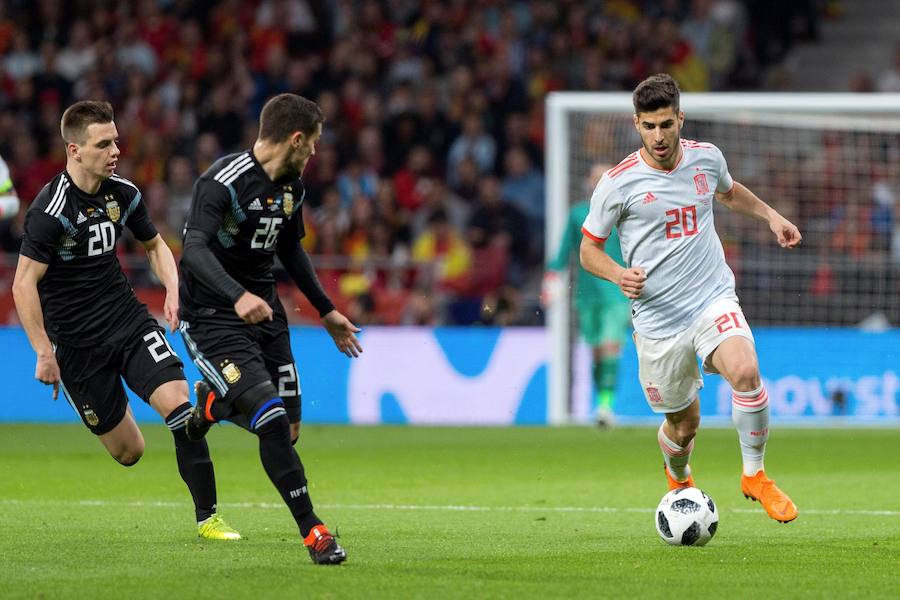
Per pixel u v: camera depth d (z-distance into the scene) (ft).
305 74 237.45
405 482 111.45
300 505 63.62
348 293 184.34
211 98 235.40
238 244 68.59
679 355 76.43
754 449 73.72
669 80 73.10
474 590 55.62
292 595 54.19
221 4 250.37
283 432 64.49
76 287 75.36
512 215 209.56
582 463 127.34
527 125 225.56
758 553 68.33
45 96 243.40
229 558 65.57
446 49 238.89
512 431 166.40
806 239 184.34
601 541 73.82
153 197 220.43
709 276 76.13
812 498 98.48
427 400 182.39
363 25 243.19
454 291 199.52
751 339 74.18
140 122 236.84
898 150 184.75
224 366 66.74
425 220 217.77
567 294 171.83
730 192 79.51
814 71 254.27
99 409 76.95
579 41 239.09
